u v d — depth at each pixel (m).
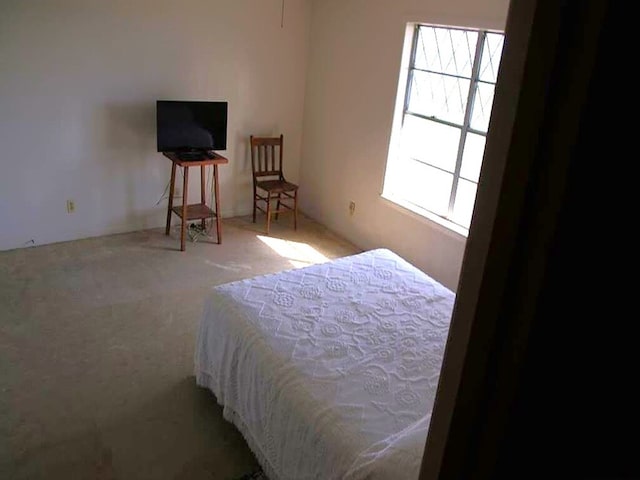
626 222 0.54
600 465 0.59
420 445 1.72
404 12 4.23
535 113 0.54
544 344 0.59
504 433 0.64
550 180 0.53
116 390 2.96
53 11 4.08
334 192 5.37
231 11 4.82
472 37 3.86
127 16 4.38
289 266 4.60
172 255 4.62
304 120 5.60
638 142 0.52
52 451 2.53
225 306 2.71
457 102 4.08
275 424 2.26
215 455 2.58
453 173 4.21
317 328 2.56
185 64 4.76
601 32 0.48
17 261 4.30
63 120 4.39
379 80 4.59
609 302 0.56
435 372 2.31
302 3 5.15
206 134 4.71
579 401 0.60
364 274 3.14
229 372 2.60
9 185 4.33
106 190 4.79
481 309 0.64
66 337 3.39
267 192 5.40
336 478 1.91
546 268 0.56
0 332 3.37
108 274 4.21
